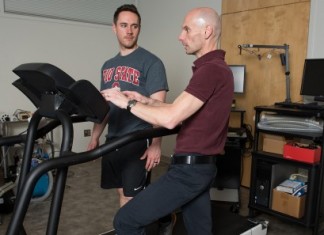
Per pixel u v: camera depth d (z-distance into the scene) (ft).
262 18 11.10
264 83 11.28
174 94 14.74
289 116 8.48
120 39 6.02
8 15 12.98
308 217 8.02
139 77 5.90
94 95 3.48
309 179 7.96
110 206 9.96
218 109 4.23
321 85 8.78
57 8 14.39
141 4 16.29
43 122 4.31
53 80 3.20
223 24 12.37
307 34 10.00
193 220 4.84
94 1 15.49
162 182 4.41
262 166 8.98
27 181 2.95
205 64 4.17
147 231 6.00
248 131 11.45
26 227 8.50
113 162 6.07
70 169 13.76
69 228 8.49
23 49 13.52
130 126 5.92
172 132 4.47
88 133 15.65
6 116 12.59
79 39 15.10
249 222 7.38
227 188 10.41
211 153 4.38
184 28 4.50
